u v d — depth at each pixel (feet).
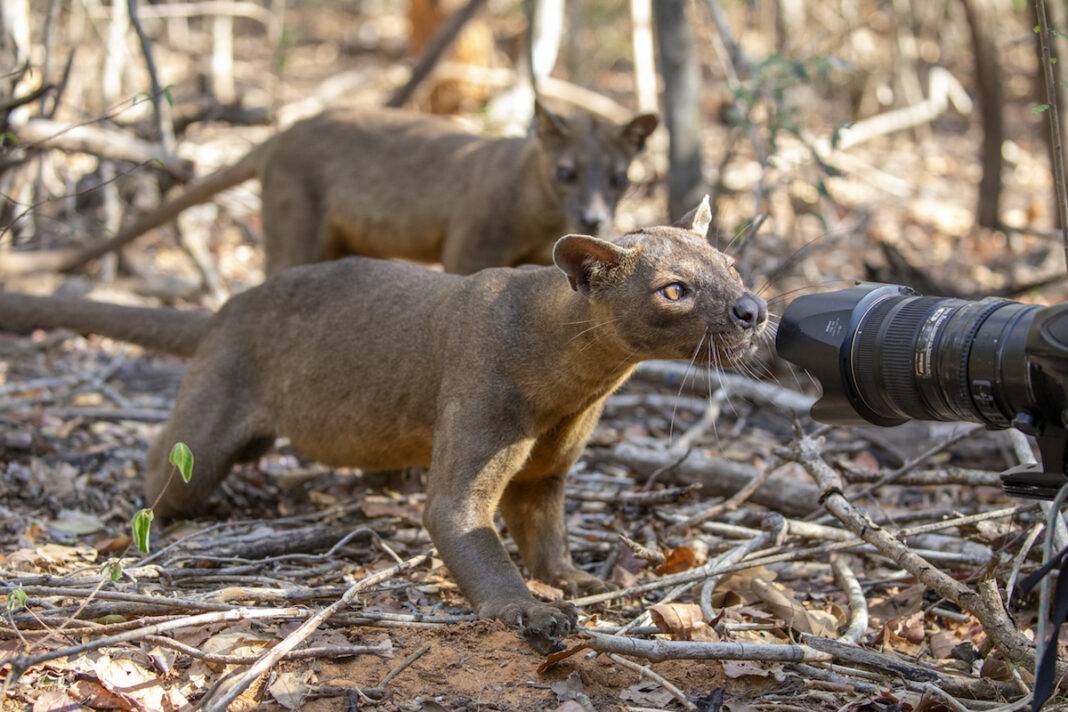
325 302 16.51
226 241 32.58
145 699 11.76
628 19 51.88
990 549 15.03
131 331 19.20
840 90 48.52
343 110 25.41
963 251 32.99
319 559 15.74
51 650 11.92
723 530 16.72
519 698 12.03
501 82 41.32
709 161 39.70
